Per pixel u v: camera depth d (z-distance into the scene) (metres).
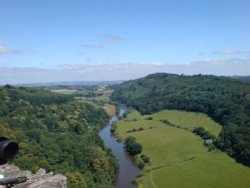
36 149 105.19
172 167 143.38
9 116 154.75
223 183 125.44
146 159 149.62
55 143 121.19
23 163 86.50
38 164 91.12
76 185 87.62
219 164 146.75
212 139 180.88
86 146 133.62
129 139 171.00
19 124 140.12
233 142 162.00
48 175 25.59
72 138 141.12
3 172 26.42
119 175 130.12
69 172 96.44
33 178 24.88
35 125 151.38
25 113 165.25
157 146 174.88
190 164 147.75
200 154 162.25
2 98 173.88
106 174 117.06
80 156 117.44
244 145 151.12
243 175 133.62
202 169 140.75
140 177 127.75
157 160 153.25
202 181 127.00
